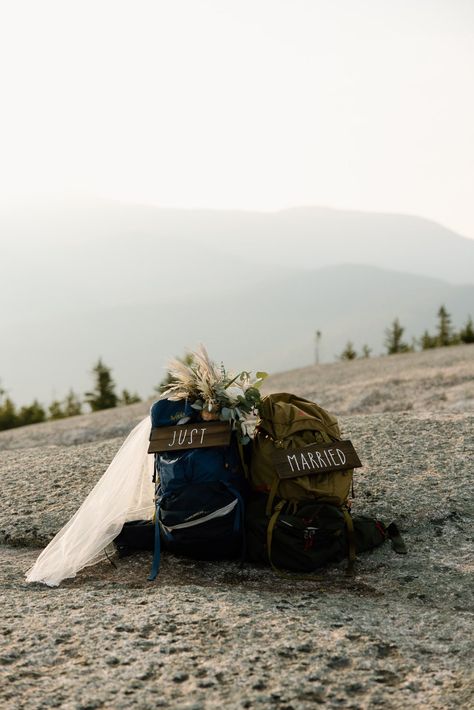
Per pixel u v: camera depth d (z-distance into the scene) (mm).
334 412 16062
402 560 4898
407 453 7098
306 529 4691
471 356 25891
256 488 4941
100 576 4883
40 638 3639
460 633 3703
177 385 5113
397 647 3518
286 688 3105
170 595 4270
